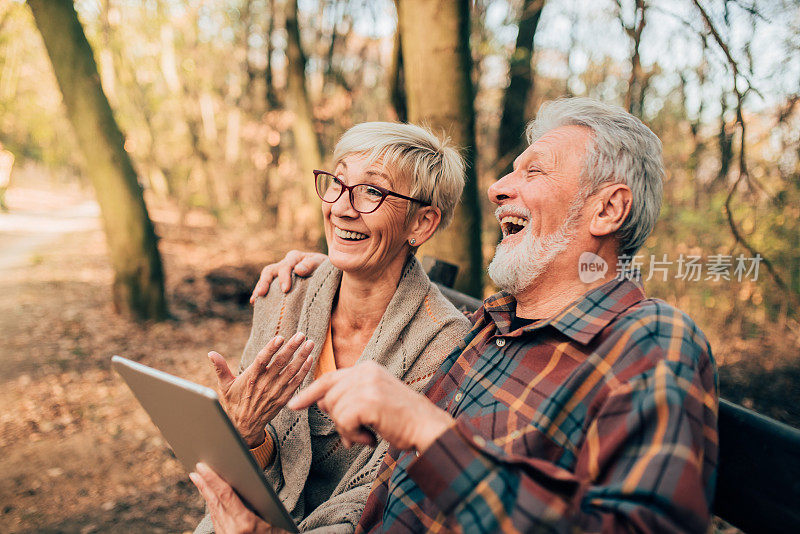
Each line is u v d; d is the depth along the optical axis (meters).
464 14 2.56
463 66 2.61
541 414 0.88
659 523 0.63
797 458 0.75
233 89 18.33
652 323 0.86
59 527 2.68
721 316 3.76
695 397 0.75
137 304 6.79
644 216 1.03
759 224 3.57
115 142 6.43
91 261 11.96
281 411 1.30
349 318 1.41
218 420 0.82
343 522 1.12
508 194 1.10
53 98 18.52
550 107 1.15
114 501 2.92
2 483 3.07
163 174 19.28
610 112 1.04
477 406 1.01
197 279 9.44
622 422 0.75
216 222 17.97
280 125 16.02
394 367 1.28
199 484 1.05
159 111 19.39
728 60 2.91
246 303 8.21
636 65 3.39
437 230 1.46
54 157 28.45
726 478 0.85
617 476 0.71
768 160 3.58
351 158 1.29
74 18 6.10
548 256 1.05
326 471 1.35
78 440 3.63
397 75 3.71
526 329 1.02
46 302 7.67
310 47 12.48
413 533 0.94
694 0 2.94
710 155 3.78
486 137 6.46
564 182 1.03
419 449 0.76
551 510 0.66
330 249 1.34
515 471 0.72
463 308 1.76
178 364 5.55
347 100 11.77
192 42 16.47
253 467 0.87
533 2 4.36
